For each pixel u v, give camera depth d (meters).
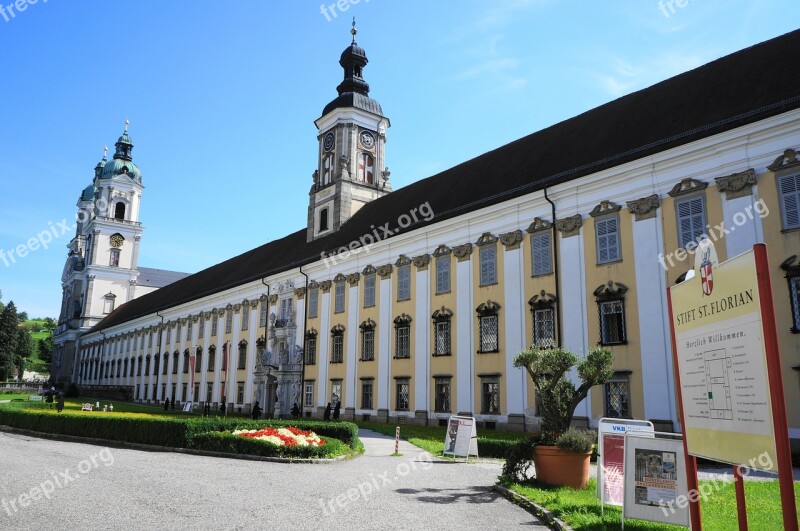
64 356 120.69
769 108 25.22
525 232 34.72
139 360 88.88
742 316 7.02
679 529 10.24
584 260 31.31
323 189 59.78
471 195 40.16
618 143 32.31
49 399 56.00
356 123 60.03
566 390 15.57
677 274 27.44
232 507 11.90
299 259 57.28
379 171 60.59
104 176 124.44
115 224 122.75
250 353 61.47
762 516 10.89
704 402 7.96
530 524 10.88
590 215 31.42
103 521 10.55
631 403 28.11
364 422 42.97
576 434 14.41
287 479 15.93
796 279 23.48
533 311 33.41
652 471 10.49
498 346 35.03
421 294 41.19
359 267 48.28
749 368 6.90
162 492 13.57
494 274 36.22
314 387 50.81
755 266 6.70
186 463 19.19
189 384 72.00
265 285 61.34
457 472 17.98
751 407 6.85
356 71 63.34
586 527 10.13
